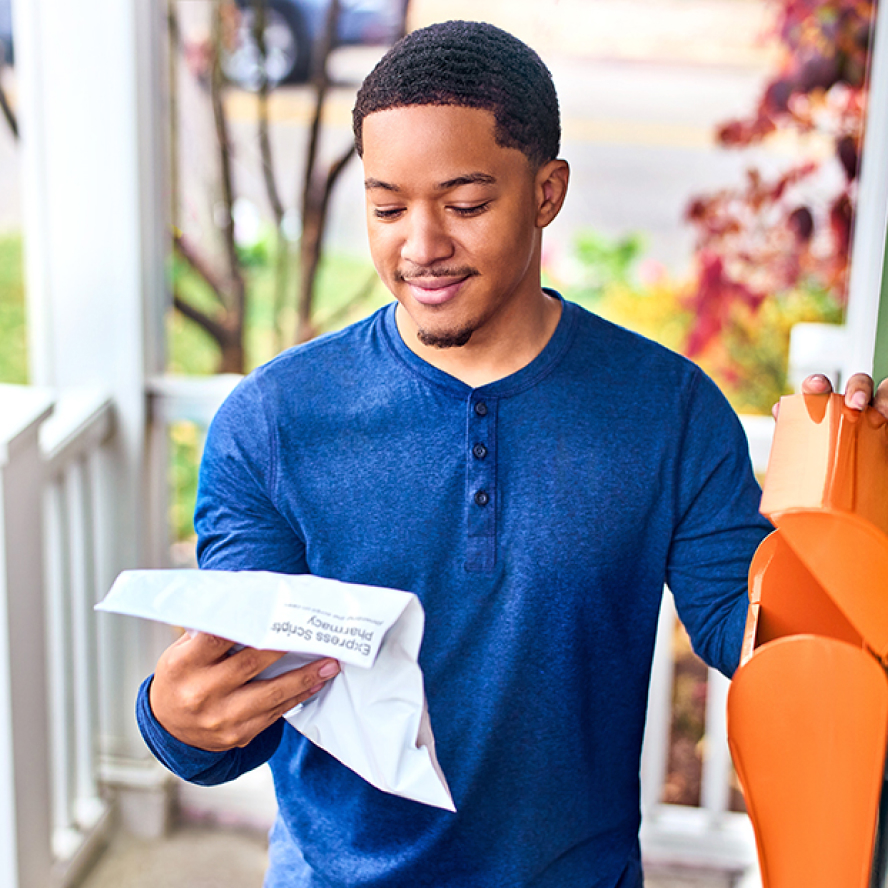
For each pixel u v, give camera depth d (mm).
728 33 3268
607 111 3375
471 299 964
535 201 998
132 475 2252
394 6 3258
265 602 845
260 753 1088
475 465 1043
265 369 1111
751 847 2273
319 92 3244
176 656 887
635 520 1069
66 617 2164
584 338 1093
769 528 1116
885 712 753
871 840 779
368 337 1098
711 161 3352
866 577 739
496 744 1085
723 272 3217
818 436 826
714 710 2252
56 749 2262
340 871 1131
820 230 3174
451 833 1107
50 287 2195
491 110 917
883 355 1013
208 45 3217
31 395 1896
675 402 1087
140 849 2352
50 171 2139
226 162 3311
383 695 885
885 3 1707
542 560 1047
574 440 1055
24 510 1854
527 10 3299
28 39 2090
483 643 1071
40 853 1979
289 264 3414
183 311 3410
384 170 932
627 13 3297
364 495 1064
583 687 1091
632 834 1184
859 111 3088
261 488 1097
